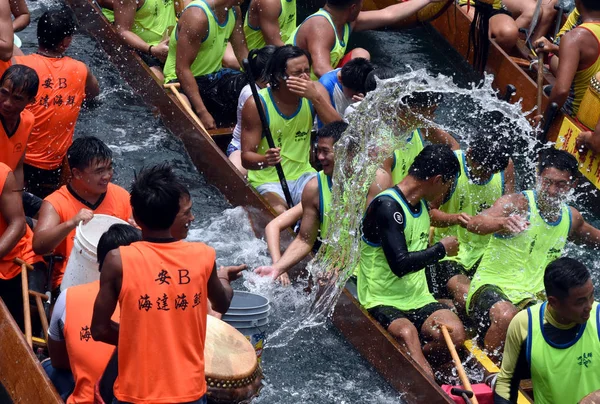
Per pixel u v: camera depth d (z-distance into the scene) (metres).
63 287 8.66
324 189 10.20
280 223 10.75
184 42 14.04
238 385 7.20
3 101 10.08
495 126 14.88
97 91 13.88
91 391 7.31
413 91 10.80
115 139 13.80
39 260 9.75
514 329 8.09
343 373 9.52
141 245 6.70
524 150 14.31
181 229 7.43
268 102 11.97
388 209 9.38
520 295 9.82
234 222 12.02
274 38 15.27
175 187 6.68
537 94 14.57
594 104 13.41
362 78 12.52
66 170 12.41
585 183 13.52
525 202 9.88
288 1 16.11
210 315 7.88
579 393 8.02
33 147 12.03
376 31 18.30
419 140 11.35
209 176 12.94
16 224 9.18
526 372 8.20
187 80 14.16
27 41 16.22
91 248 8.42
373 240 9.66
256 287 10.10
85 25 16.94
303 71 11.78
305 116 12.20
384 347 9.29
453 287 10.28
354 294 10.27
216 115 14.99
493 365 9.20
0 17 11.93
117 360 6.88
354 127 10.33
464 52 16.84
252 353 7.49
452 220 10.15
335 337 10.05
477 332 9.85
